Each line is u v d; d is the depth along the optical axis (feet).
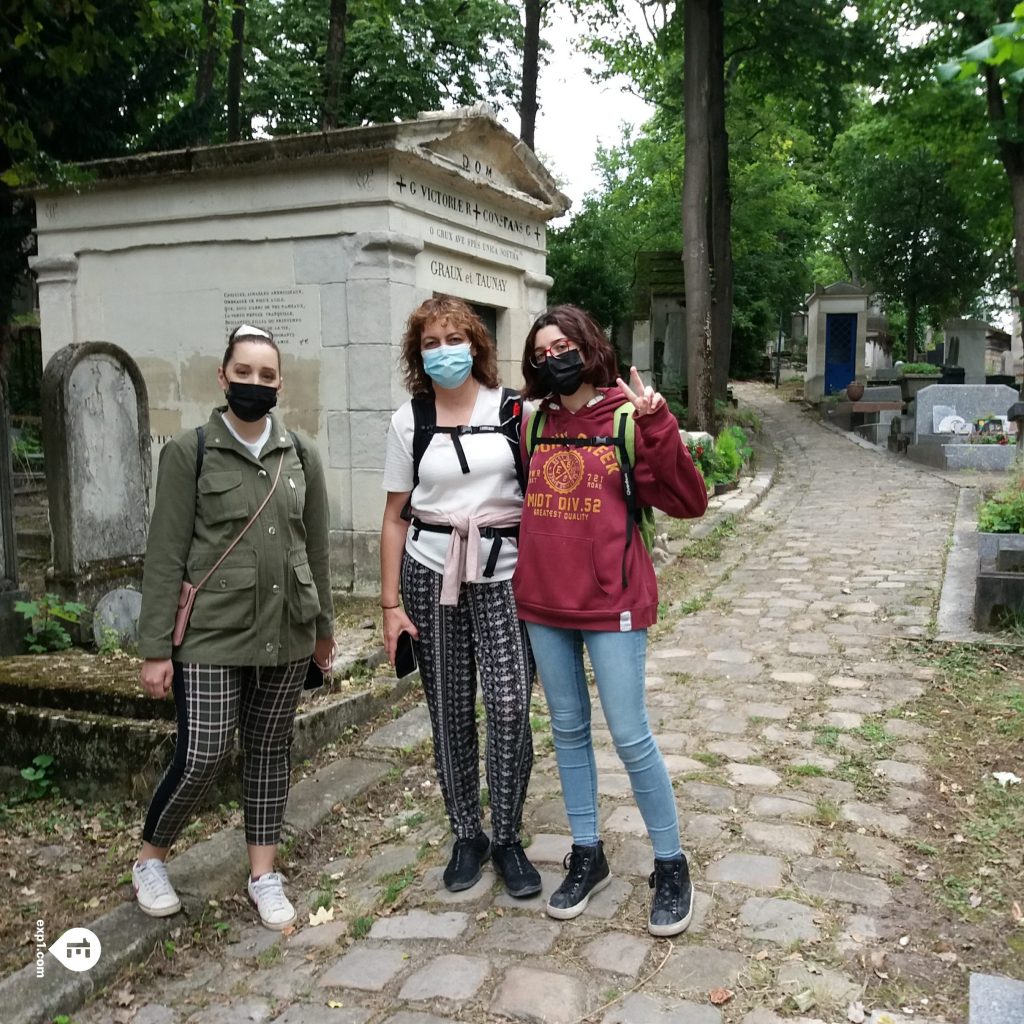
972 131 66.59
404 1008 8.27
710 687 17.02
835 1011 7.89
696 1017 7.87
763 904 9.56
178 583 9.36
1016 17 10.62
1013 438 46.57
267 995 8.70
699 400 49.06
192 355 24.86
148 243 24.94
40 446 37.83
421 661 10.18
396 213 22.65
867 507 37.24
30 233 39.52
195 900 10.16
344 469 23.40
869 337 95.50
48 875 11.41
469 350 9.50
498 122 25.50
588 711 9.72
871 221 88.89
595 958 8.79
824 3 56.18
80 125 39.42
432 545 9.84
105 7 33.04
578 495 8.98
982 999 7.70
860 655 18.62
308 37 58.85
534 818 11.91
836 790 12.39
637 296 72.69
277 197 23.34
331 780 13.30
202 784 9.55
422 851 11.27
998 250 87.20
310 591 9.92
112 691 13.58
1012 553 19.80
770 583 25.38
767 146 82.74
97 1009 8.66
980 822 11.42
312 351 23.48
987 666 17.52
